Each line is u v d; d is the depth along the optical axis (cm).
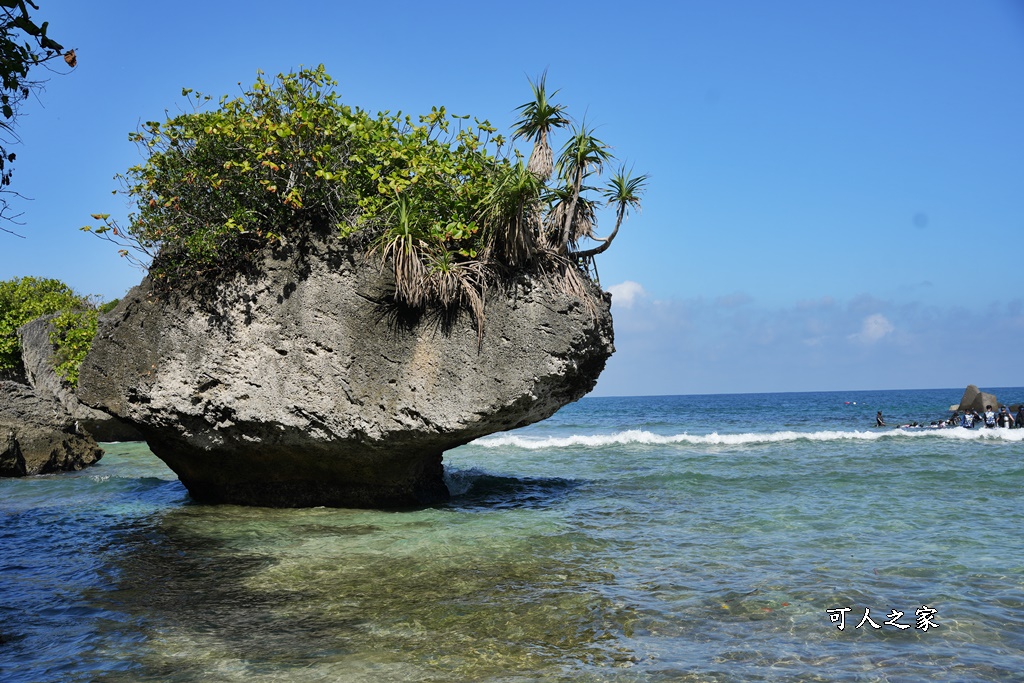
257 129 1059
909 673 527
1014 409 3678
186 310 1066
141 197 1070
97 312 2673
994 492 1304
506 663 548
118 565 835
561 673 529
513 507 1207
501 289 1068
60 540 972
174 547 919
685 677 521
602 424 4581
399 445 1083
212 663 546
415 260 1010
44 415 1867
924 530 988
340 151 1078
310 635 608
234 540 955
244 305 1055
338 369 1048
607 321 1194
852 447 2255
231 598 710
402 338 1052
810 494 1309
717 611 663
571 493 1361
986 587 724
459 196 1086
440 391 1045
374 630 619
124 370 1081
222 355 1050
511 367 1055
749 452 2156
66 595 722
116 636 605
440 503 1254
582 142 1136
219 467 1170
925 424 3862
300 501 1200
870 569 791
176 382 1055
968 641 588
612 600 695
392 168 1099
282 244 1066
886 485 1402
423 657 559
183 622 641
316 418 1048
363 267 1055
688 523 1055
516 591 727
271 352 1051
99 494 1391
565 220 1145
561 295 1088
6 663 547
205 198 1074
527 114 1155
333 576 784
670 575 779
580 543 931
